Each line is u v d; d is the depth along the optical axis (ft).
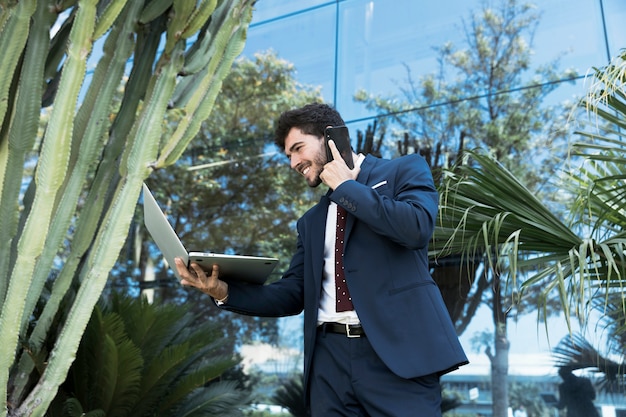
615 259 7.49
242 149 18.12
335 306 5.26
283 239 16.94
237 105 18.49
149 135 7.37
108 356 9.70
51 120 6.77
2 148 7.68
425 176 5.41
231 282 5.90
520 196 7.87
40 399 6.91
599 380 12.47
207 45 8.22
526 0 15.85
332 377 5.16
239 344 15.88
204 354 12.62
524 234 7.89
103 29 6.91
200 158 18.44
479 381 13.48
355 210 4.94
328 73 17.62
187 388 11.17
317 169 5.58
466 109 15.62
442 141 15.60
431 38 16.63
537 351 13.15
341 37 17.78
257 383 15.37
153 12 8.15
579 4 15.24
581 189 8.40
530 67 15.35
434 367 4.82
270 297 6.02
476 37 16.11
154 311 11.18
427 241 5.07
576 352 12.80
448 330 5.02
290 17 18.63
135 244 18.20
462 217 8.09
